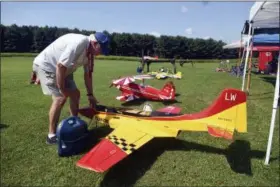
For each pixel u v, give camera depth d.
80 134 5.45
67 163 5.05
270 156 5.45
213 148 5.75
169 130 5.48
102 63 40.50
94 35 5.29
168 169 4.86
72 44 5.00
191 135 6.40
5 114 8.12
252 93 12.80
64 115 8.02
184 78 18.94
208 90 13.26
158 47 89.19
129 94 10.59
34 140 6.09
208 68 31.53
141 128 5.52
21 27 83.88
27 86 13.47
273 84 16.27
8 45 80.06
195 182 4.48
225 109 5.10
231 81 17.31
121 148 4.66
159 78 18.14
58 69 5.05
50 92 5.57
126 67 30.41
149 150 5.59
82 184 4.40
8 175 4.63
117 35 89.81
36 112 8.38
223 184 4.45
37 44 84.19
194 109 9.24
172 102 10.29
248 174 4.75
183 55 88.75
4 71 22.16
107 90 12.72
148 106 7.32
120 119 6.00
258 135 6.64
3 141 6.01
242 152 5.61
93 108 6.49
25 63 34.66
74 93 6.23
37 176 4.61
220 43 88.56
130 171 4.78
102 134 6.41
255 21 12.04
